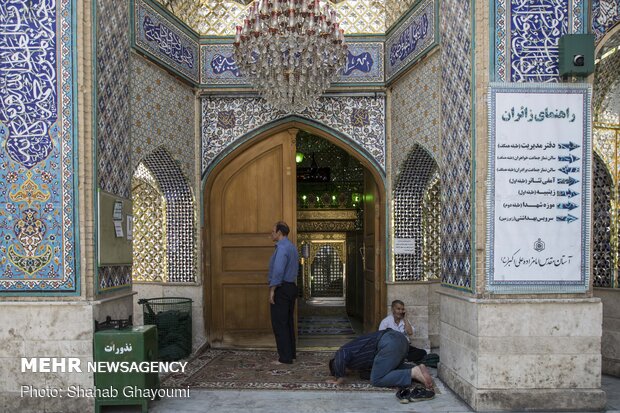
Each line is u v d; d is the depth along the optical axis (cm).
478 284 359
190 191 543
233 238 565
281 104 452
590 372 353
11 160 351
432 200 561
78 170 349
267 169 565
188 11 534
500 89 361
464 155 382
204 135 556
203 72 552
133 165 425
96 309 349
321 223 878
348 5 554
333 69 424
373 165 552
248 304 562
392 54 532
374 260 563
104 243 362
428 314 549
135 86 429
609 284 467
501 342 353
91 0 355
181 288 555
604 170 471
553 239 360
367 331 602
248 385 418
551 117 362
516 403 349
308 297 957
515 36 365
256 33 387
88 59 353
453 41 404
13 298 347
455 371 395
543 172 361
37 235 349
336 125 552
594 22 391
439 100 437
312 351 551
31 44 352
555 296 358
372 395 391
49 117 351
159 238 567
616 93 462
